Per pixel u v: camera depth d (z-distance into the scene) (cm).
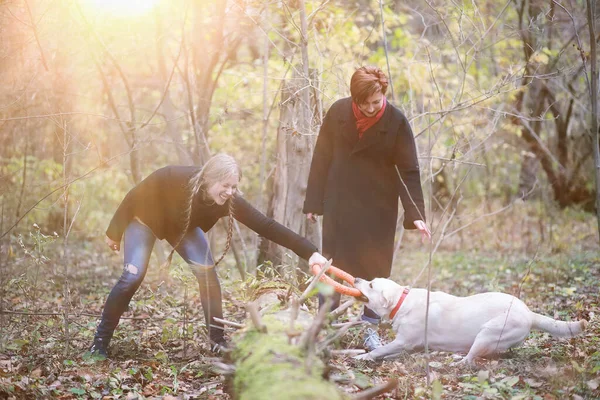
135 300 617
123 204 486
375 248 501
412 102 738
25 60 737
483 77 1075
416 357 463
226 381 384
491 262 995
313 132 641
